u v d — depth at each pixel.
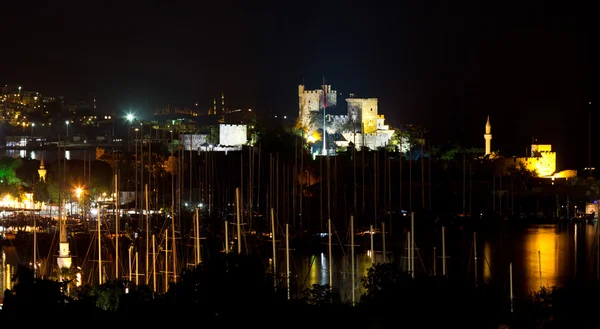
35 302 84.38
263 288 87.50
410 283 87.62
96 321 83.75
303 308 85.81
